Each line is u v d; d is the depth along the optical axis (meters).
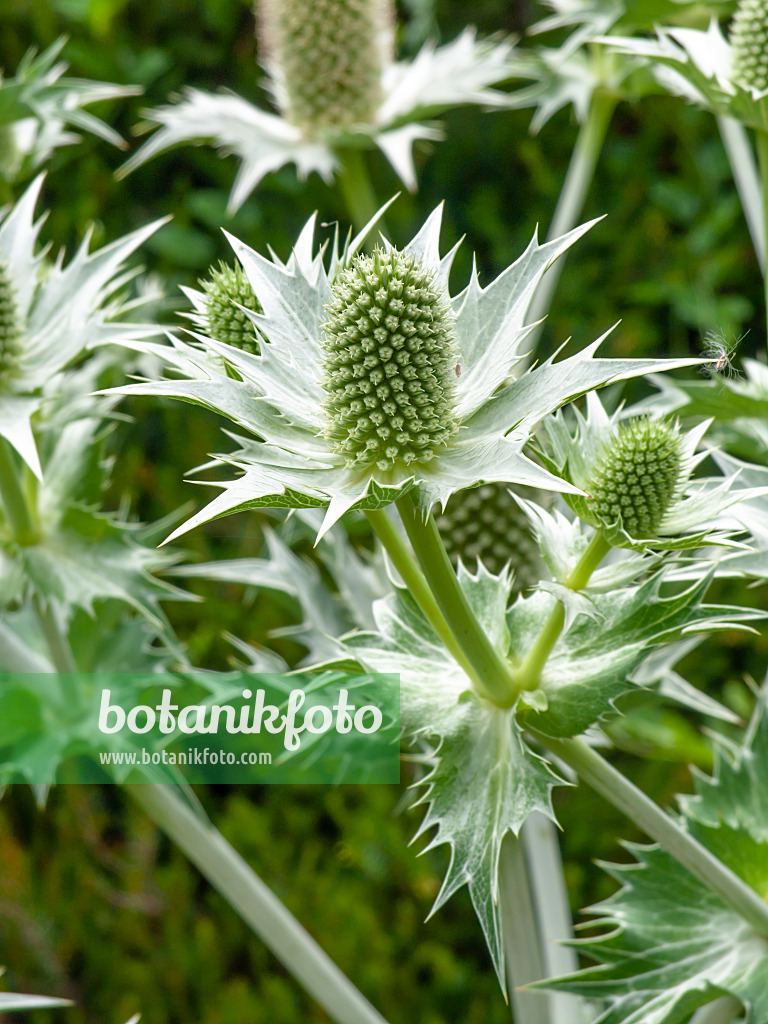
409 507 0.26
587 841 0.58
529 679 0.28
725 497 0.27
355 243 0.26
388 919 0.58
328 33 0.43
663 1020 0.30
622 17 0.39
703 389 0.33
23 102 0.38
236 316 0.29
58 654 0.36
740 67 0.35
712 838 0.32
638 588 0.28
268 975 0.57
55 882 0.59
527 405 0.25
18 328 0.32
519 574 0.35
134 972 0.57
